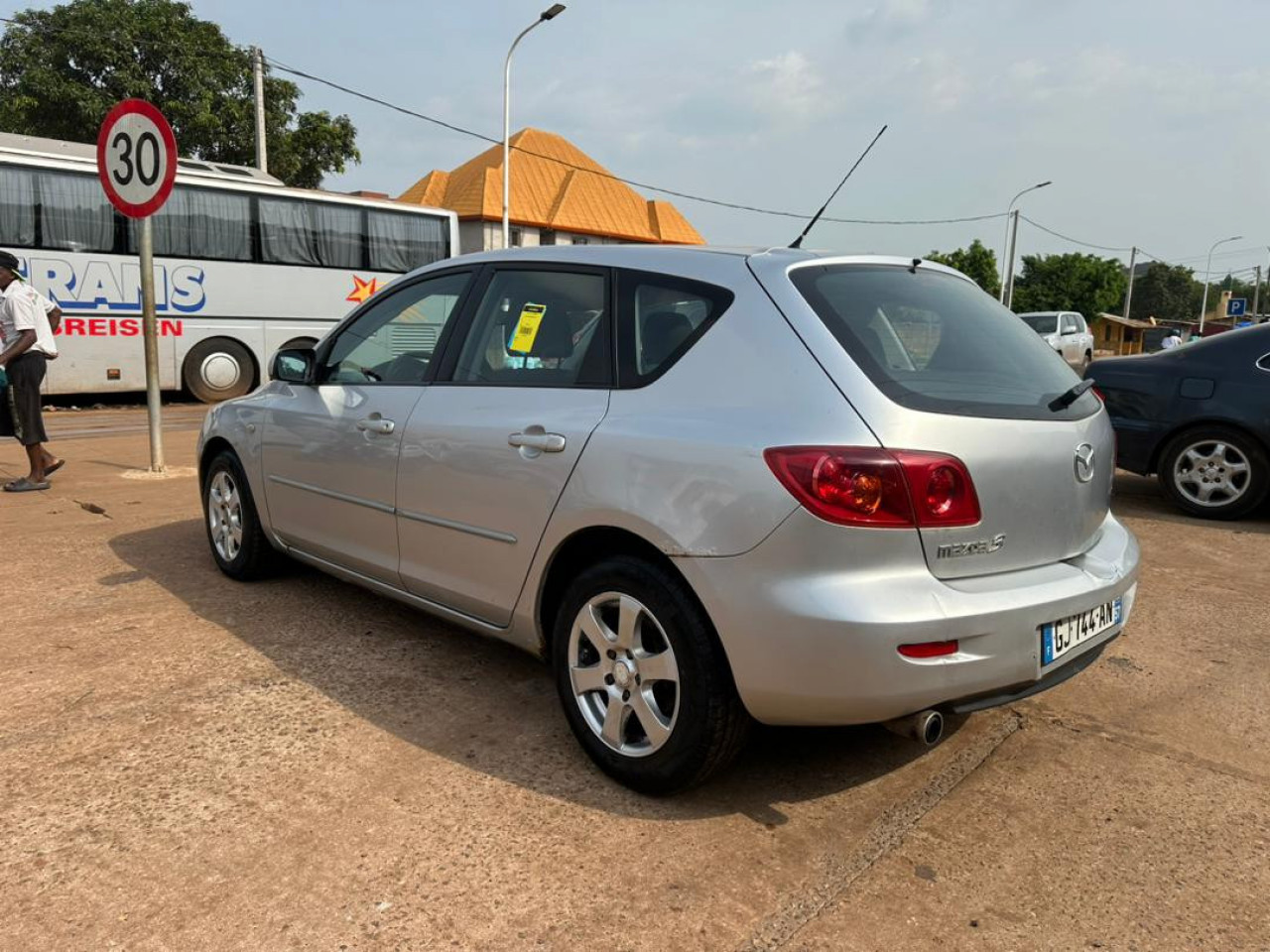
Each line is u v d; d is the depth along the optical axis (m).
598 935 2.22
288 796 2.79
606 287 3.16
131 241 14.06
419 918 2.26
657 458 2.68
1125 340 70.31
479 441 3.23
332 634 4.12
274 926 2.22
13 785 2.81
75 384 13.65
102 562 5.17
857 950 2.19
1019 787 2.96
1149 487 8.13
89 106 26.72
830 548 2.41
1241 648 4.21
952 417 2.56
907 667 2.43
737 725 2.65
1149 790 2.95
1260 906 2.38
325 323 16.22
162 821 2.64
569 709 3.01
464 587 3.38
